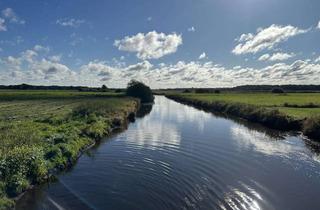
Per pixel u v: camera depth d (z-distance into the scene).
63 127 27.69
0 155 15.77
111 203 13.61
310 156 22.34
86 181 16.34
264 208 13.41
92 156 21.47
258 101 65.38
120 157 21.28
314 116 32.00
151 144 25.78
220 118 46.72
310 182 16.77
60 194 14.48
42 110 48.06
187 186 15.77
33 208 12.84
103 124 32.16
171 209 13.05
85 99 75.50
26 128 25.78
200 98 88.94
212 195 14.65
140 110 61.31
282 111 42.41
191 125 38.22
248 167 19.36
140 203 13.65
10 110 48.22
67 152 19.88
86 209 12.95
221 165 19.69
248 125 38.94
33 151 16.97
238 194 14.82
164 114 52.66
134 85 97.94
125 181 16.41
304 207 13.63
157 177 17.11
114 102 56.88
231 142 27.17
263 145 26.09
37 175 15.71
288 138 29.55
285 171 18.64
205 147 24.91
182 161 20.48
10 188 13.85
